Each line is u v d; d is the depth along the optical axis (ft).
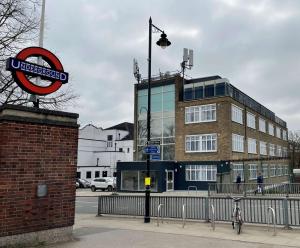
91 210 69.87
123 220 48.88
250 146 152.97
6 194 29.17
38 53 33.78
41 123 32.22
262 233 37.42
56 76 34.73
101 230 39.34
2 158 29.22
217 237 34.96
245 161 134.62
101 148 227.20
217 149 128.06
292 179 165.99
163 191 124.98
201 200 51.88
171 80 143.23
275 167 192.54
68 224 33.60
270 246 30.60
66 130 34.45
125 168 132.87
